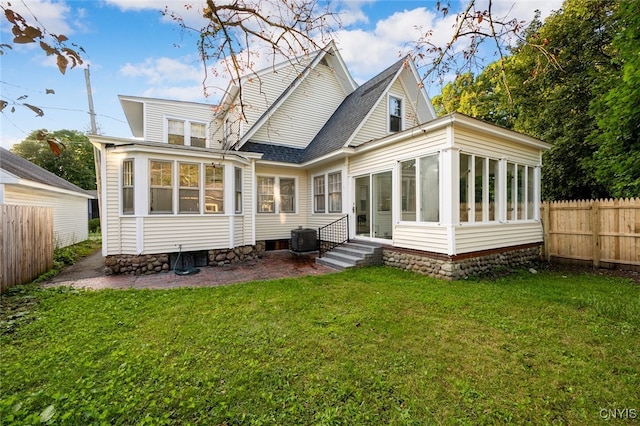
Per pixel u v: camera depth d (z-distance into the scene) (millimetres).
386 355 2969
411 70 9727
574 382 2510
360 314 4059
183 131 11812
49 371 2709
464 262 6250
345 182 9172
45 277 6691
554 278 6258
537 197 8336
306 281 6012
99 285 6059
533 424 2066
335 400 2299
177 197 7637
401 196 7316
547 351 3033
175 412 2182
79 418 2100
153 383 2521
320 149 10195
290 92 11250
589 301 4500
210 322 3844
